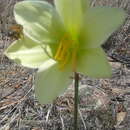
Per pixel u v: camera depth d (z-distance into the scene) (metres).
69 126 0.22
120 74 0.28
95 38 0.11
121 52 0.31
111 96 0.25
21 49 0.12
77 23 0.12
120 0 0.34
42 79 0.12
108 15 0.11
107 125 0.22
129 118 0.23
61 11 0.12
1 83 0.26
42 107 0.23
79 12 0.12
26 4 0.12
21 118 0.23
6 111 0.23
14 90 0.25
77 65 0.11
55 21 0.12
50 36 0.12
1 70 0.27
